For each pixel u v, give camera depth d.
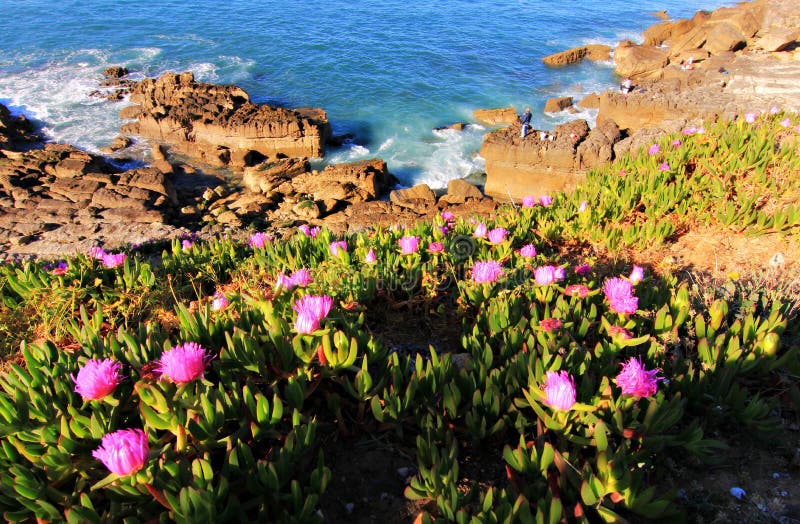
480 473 2.34
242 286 4.47
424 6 49.91
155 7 47.50
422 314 3.87
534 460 2.11
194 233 13.33
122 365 2.52
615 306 2.96
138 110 24.78
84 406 2.34
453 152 22.38
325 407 2.67
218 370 2.51
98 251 4.95
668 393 2.69
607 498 2.02
